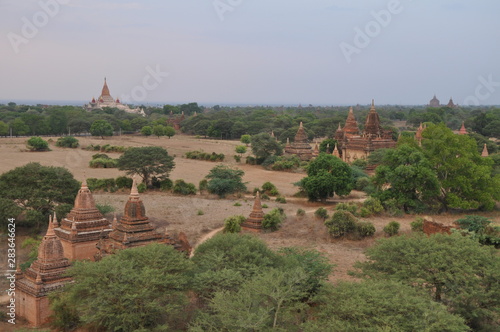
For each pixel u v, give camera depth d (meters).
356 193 80.81
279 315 23.39
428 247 28.05
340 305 22.16
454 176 60.00
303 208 67.12
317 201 72.19
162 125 199.00
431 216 58.22
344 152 111.44
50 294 29.22
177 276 26.12
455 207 62.81
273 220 52.19
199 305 27.98
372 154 95.44
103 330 26.86
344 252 43.59
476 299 25.69
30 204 50.72
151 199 72.31
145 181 83.12
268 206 68.31
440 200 62.16
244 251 29.39
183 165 114.62
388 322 20.36
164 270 26.50
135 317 23.97
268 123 199.75
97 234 40.19
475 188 60.41
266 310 22.50
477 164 63.31
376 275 27.72
